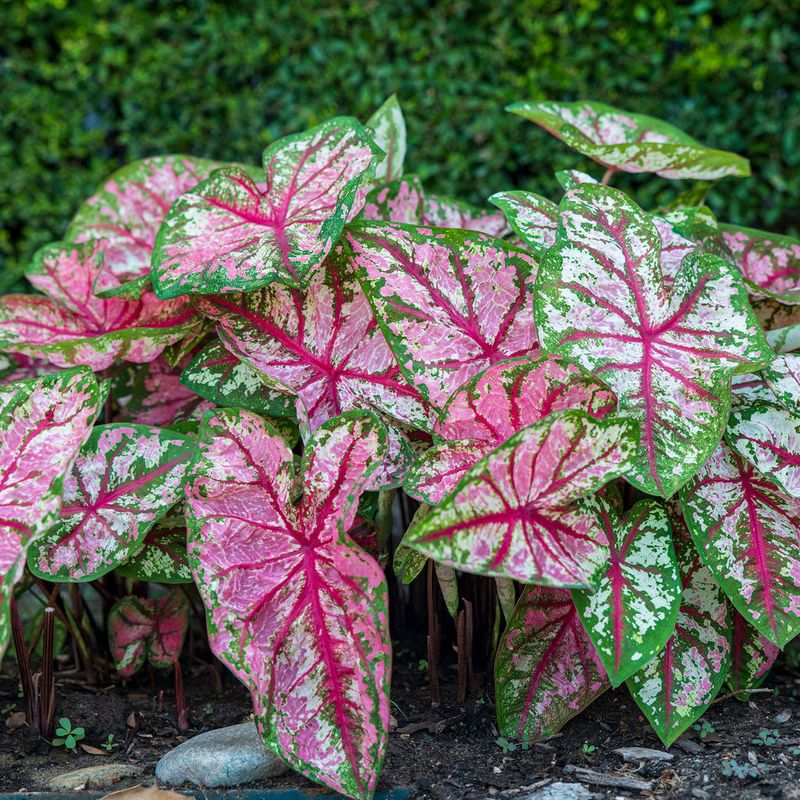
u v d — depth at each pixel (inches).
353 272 62.3
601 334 54.8
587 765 57.7
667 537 56.4
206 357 65.5
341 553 54.1
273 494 55.1
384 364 62.3
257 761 57.1
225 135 156.3
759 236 75.9
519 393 55.2
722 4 149.6
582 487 51.8
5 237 159.9
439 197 83.0
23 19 152.3
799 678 70.0
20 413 53.9
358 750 51.9
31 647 65.2
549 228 62.6
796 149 152.9
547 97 152.7
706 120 153.0
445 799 54.6
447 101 151.6
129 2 152.6
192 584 72.7
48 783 57.4
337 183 62.0
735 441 59.2
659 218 67.2
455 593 63.4
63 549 57.9
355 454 54.1
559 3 150.0
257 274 56.7
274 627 53.8
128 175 83.0
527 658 60.7
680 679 59.7
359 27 152.6
